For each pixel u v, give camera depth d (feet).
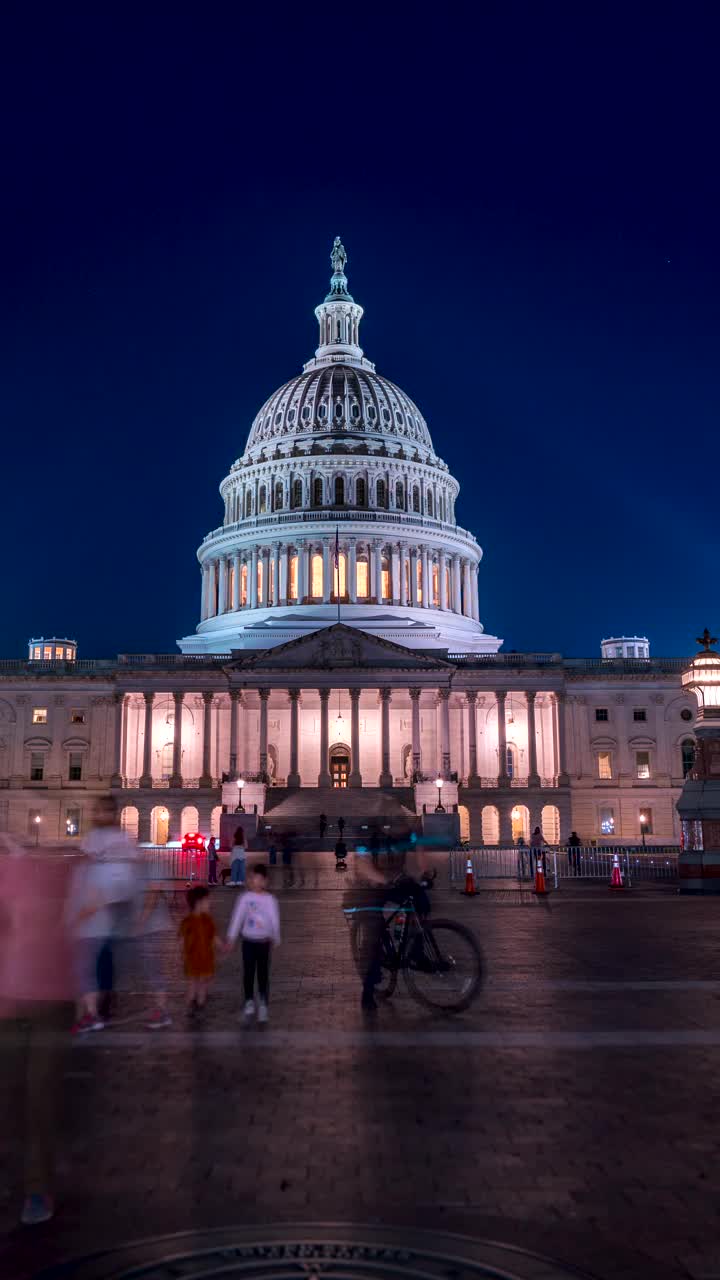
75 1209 29.07
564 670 376.89
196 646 427.33
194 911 58.44
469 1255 25.94
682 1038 50.21
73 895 52.29
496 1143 34.78
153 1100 39.83
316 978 68.18
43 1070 29.14
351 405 460.14
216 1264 25.26
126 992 63.41
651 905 124.77
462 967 72.28
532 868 180.04
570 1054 47.16
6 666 380.17
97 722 375.25
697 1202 29.73
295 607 417.49
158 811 355.97
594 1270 25.30
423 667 358.23
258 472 449.89
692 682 144.25
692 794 144.15
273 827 313.12
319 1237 27.02
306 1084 42.16
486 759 383.04
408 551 430.61
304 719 384.88
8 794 367.45
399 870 60.59
